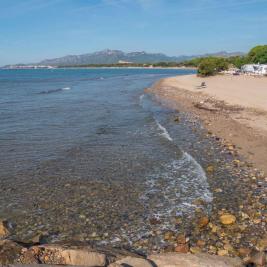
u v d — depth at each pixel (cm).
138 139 2120
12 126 2570
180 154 1766
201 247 866
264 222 997
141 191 1268
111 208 1121
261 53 11981
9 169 1525
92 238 933
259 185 1309
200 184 1338
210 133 2231
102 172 1482
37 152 1811
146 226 996
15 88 6819
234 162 1598
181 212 1088
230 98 3984
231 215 1027
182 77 9188
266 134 2136
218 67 10550
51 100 4444
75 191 1266
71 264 696
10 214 1080
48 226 1003
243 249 841
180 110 3372
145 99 4459
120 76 12756
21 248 738
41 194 1239
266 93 4403
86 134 2262
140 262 684
